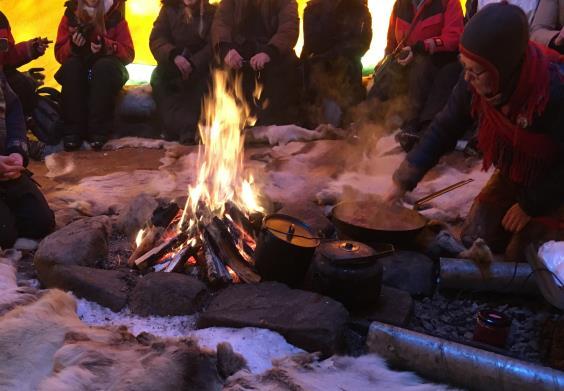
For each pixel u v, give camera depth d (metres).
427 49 4.93
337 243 2.73
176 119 5.42
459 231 3.54
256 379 2.09
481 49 2.33
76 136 5.23
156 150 5.28
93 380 2.01
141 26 6.77
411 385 2.18
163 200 3.57
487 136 2.75
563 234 2.83
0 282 2.71
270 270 2.75
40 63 6.43
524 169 2.73
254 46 5.36
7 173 3.14
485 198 3.19
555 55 2.72
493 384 2.10
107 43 5.30
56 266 2.83
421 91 5.02
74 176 4.54
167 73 5.39
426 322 2.71
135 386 1.97
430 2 5.02
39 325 2.31
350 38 5.57
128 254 3.18
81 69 5.24
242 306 2.56
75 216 3.62
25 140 3.41
